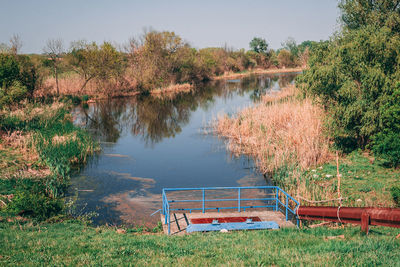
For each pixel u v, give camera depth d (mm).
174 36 68062
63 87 49812
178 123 36062
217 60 97812
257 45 122938
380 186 15656
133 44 62375
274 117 28422
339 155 20984
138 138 29859
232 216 12516
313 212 10812
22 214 13164
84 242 9539
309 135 22781
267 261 7023
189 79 74000
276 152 21297
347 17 29172
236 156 23891
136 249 8742
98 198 16297
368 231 9164
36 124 26688
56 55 46406
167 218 12203
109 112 41781
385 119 18078
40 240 9352
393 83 18797
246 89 63719
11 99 30984
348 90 19891
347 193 15430
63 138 23672
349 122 20594
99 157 23797
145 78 60344
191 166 21875
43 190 16188
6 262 7309
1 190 15398
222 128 31344
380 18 26531
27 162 19828
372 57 20047
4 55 36594
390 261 6531
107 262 7414
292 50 135375
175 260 7566
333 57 21766
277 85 69438
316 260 6832
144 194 16922
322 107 24922
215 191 17344
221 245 8883
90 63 50156
